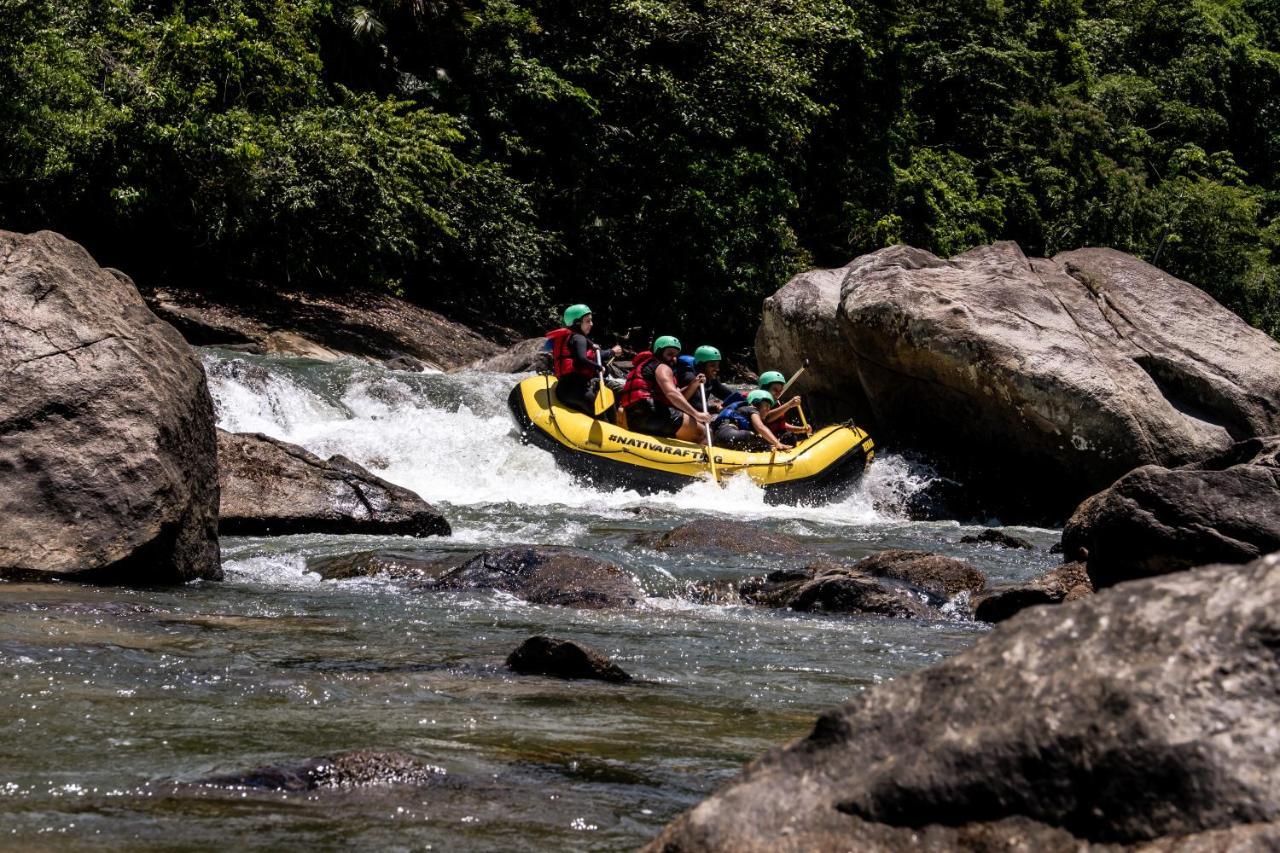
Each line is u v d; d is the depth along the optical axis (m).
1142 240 47.59
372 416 17.47
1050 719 2.37
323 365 19.36
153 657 5.52
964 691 2.52
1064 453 15.78
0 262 8.06
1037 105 48.00
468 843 3.29
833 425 17.19
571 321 16.16
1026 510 16.50
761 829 2.46
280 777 3.77
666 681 5.74
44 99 21.55
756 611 8.17
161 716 4.51
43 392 7.73
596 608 7.89
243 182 24.88
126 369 7.94
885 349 16.52
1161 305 16.77
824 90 41.12
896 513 16.06
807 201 41.66
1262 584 2.42
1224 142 59.22
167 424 7.95
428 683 5.34
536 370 22.75
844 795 2.46
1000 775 2.35
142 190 23.61
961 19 46.47
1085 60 51.62
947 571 9.17
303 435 15.78
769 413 16.44
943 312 16.06
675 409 15.95
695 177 35.12
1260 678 2.29
